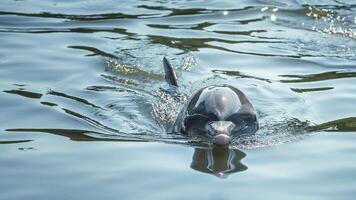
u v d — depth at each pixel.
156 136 12.03
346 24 19.34
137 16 20.06
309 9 20.66
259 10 20.62
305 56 16.80
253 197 9.62
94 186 9.98
